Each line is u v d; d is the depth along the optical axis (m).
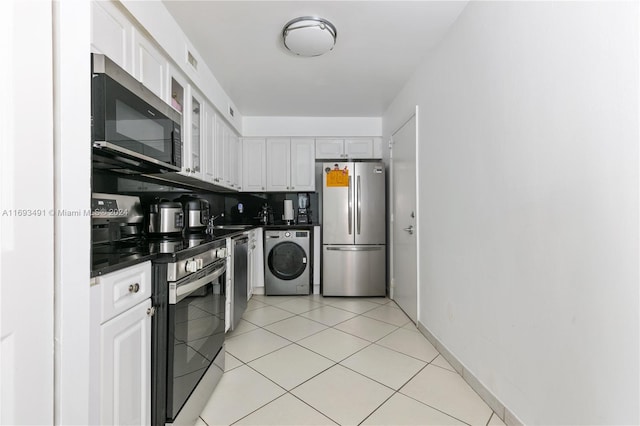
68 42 0.81
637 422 0.89
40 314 0.73
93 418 0.91
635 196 0.89
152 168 1.85
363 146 4.20
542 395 1.25
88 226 0.88
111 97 1.23
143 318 1.19
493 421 1.50
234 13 1.98
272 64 2.68
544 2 1.24
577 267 1.08
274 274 3.78
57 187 0.78
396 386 1.80
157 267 1.27
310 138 4.21
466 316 1.87
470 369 1.82
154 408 1.24
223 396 1.70
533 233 1.31
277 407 1.60
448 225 2.12
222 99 3.15
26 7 0.69
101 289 0.95
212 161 2.91
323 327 2.74
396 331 2.65
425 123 2.55
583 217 1.06
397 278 3.42
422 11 1.95
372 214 3.72
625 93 0.92
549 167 1.21
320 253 4.06
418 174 2.71
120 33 1.46
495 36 1.58
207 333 1.67
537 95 1.28
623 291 0.92
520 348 1.39
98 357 0.93
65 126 0.80
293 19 2.04
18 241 0.68
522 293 1.37
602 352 0.99
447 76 2.14
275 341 2.44
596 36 1.01
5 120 0.65
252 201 4.39
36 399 0.72
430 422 1.49
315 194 4.44
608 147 0.97
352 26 2.12
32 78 0.71
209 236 2.11
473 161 1.79
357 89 3.26
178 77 2.14
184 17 2.01
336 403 1.63
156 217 1.96
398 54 2.51
